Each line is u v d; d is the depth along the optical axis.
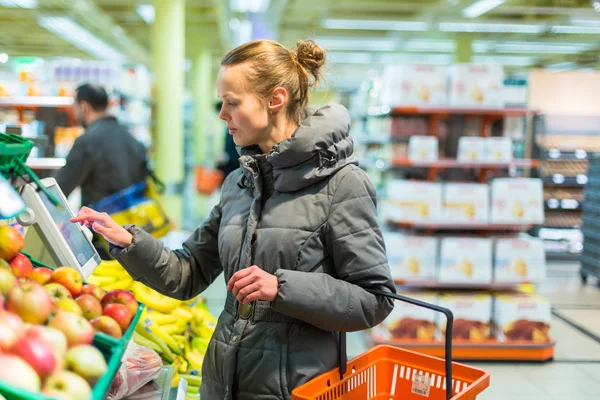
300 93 1.65
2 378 0.87
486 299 4.70
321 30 14.45
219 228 1.75
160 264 1.74
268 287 1.43
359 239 1.54
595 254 7.45
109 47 18.59
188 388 2.48
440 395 1.71
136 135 8.28
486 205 4.72
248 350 1.58
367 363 1.73
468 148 4.77
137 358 1.66
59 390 0.94
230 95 1.56
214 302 6.04
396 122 4.97
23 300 1.07
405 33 14.64
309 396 1.49
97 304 1.30
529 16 12.63
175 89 8.90
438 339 4.70
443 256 4.71
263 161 1.60
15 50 20.33
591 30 13.46
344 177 1.57
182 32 9.09
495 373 4.46
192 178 13.39
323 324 1.49
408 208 4.71
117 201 3.73
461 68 4.76
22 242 1.34
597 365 4.68
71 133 5.40
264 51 1.58
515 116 5.05
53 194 1.66
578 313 6.24
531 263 4.75
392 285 1.58
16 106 5.45
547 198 8.99
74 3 11.83
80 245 1.68
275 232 1.56
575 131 8.79
